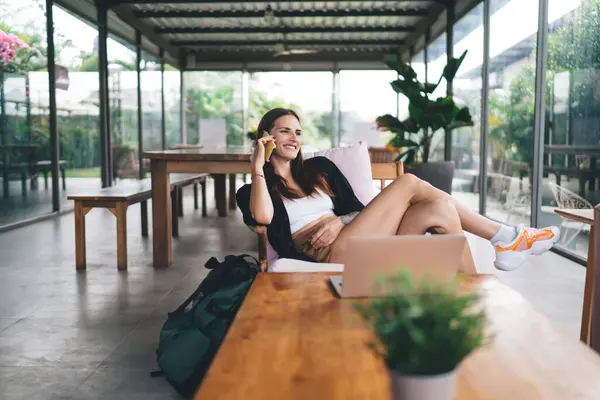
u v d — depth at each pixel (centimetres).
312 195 235
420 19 1005
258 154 213
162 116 1134
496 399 89
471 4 687
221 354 107
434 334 70
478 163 649
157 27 1062
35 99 609
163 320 275
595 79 364
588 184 374
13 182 566
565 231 419
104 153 808
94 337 251
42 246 471
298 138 233
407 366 72
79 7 721
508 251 214
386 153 732
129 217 660
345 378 96
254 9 940
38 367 218
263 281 160
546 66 452
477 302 77
